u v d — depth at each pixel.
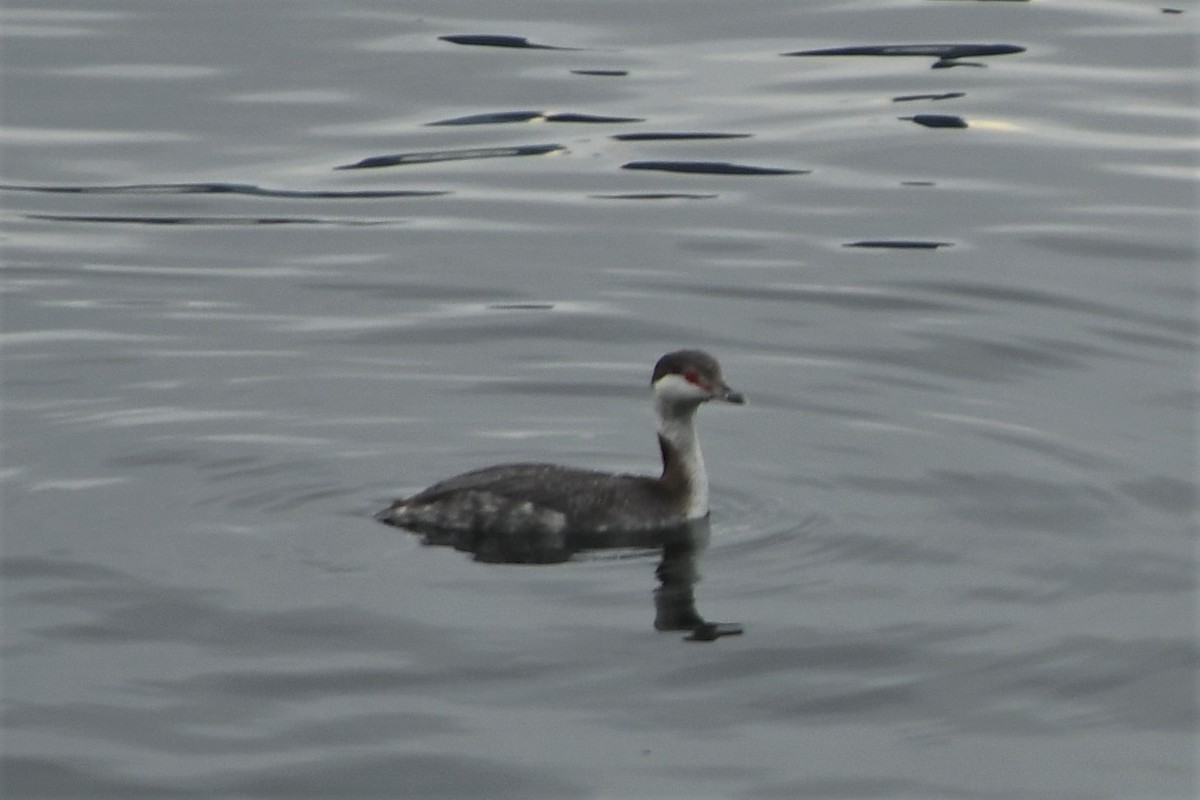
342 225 23.42
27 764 12.36
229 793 12.11
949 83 27.78
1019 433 18.09
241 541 15.54
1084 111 26.81
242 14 30.67
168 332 20.42
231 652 13.73
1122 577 15.12
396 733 12.79
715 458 17.67
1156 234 23.09
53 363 19.52
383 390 19.08
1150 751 12.76
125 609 14.30
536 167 25.19
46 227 23.25
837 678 13.58
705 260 22.50
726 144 25.80
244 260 22.44
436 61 28.64
